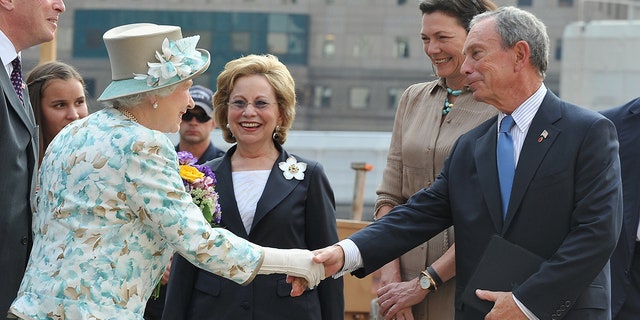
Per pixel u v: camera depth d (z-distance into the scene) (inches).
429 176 210.2
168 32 165.9
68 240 158.2
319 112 2103.8
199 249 162.7
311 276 180.2
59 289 156.3
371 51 2124.8
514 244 175.2
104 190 157.9
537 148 175.8
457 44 206.5
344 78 2112.5
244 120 204.2
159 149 160.9
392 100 2140.7
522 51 177.2
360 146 777.6
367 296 293.9
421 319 212.1
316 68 2090.3
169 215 159.9
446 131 209.5
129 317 158.4
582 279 169.5
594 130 173.5
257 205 200.1
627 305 220.2
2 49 189.2
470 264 182.4
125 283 158.6
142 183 158.6
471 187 183.8
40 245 161.8
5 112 179.2
